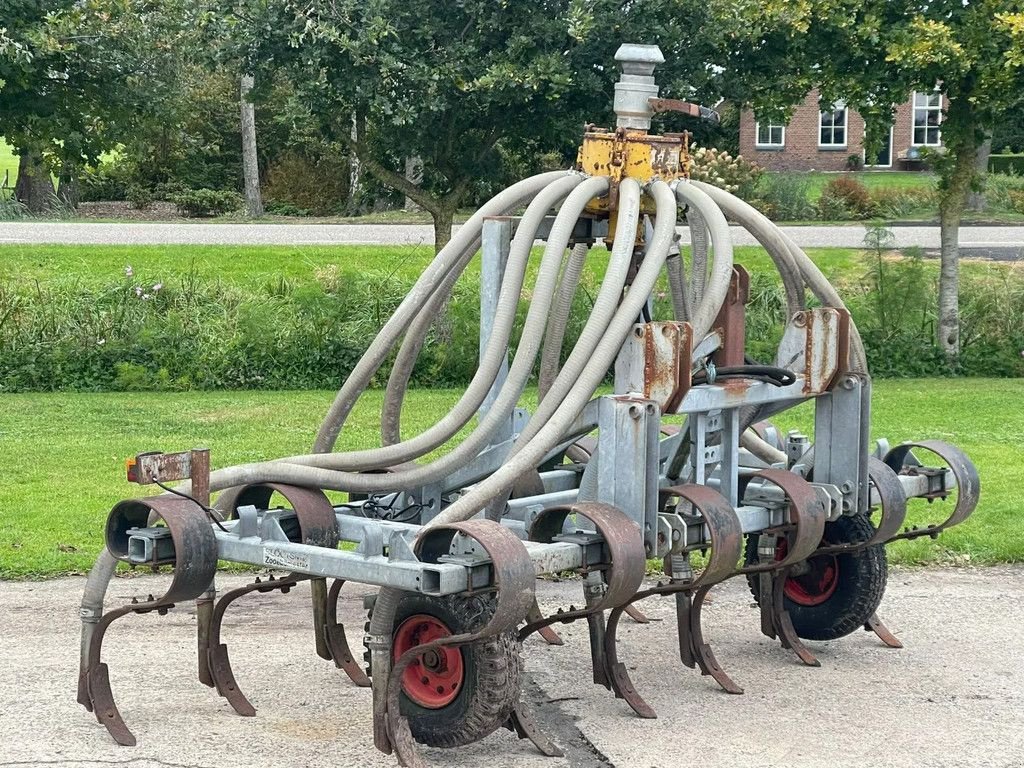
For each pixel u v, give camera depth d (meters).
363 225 27.12
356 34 11.73
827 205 29.83
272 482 5.04
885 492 5.53
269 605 6.46
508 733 4.78
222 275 16.66
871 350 14.52
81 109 13.60
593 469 4.86
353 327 13.89
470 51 11.77
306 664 5.52
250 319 13.68
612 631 4.92
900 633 6.11
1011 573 7.18
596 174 5.25
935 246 21.89
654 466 4.68
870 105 13.94
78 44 12.79
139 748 4.51
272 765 4.38
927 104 39.88
